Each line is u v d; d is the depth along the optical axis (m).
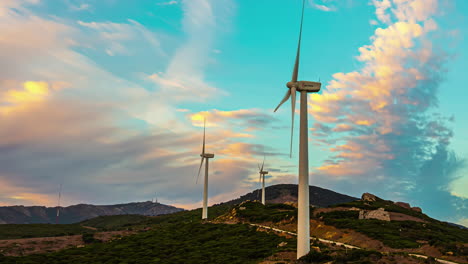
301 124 93.69
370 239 118.62
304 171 91.56
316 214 163.62
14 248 144.38
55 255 129.25
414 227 139.88
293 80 96.00
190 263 105.31
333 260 86.69
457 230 152.38
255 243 124.06
